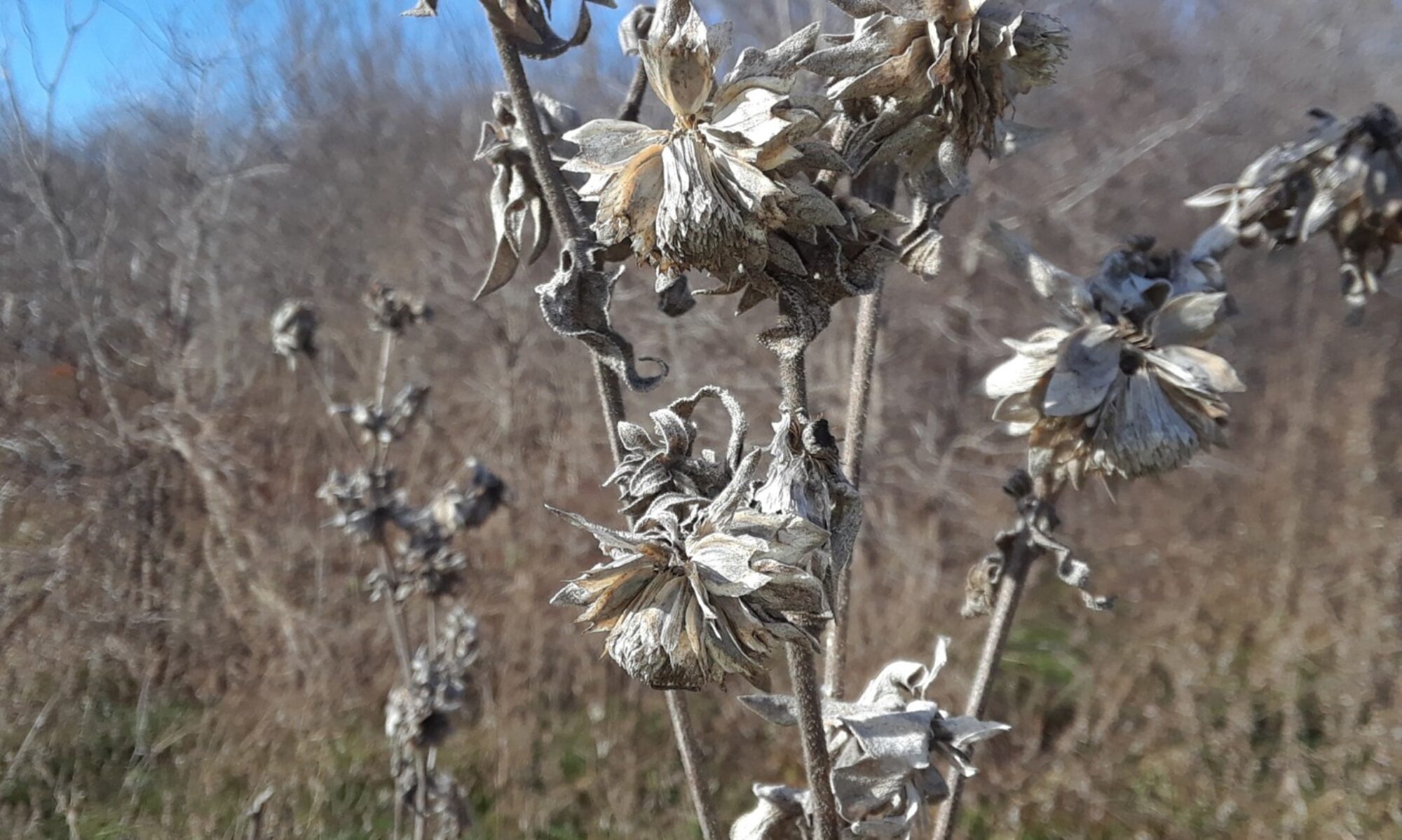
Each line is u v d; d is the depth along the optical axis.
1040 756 7.79
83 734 7.69
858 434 2.25
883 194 1.95
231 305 12.19
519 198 2.26
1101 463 2.37
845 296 1.68
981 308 11.82
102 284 10.76
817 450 1.61
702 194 1.54
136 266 11.19
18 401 10.09
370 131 14.29
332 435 10.89
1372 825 6.85
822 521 1.61
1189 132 14.02
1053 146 13.23
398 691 5.11
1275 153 2.77
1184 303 2.41
